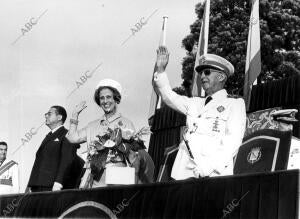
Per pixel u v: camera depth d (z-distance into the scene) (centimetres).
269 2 2650
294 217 515
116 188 711
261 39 2502
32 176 961
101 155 822
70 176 957
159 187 658
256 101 1464
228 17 2550
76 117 881
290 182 524
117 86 854
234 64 2423
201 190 611
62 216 794
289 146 647
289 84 1360
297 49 2603
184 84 2475
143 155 838
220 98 741
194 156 708
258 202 550
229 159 701
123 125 848
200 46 1531
